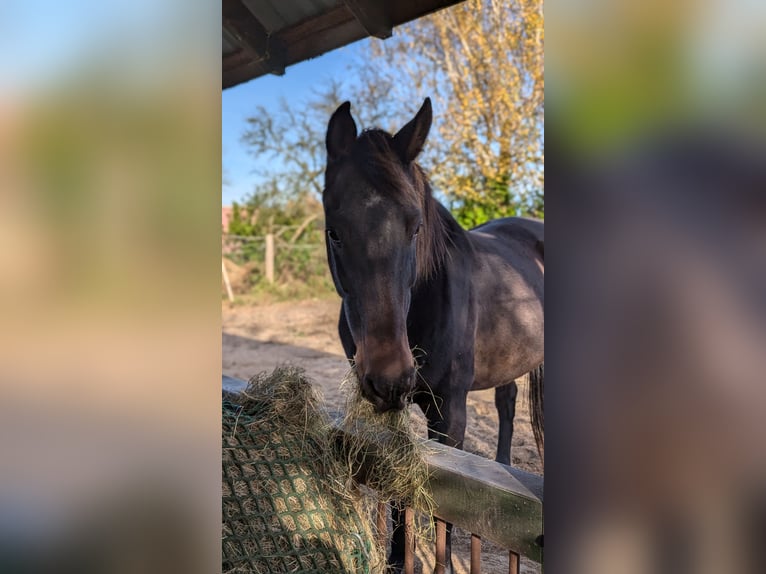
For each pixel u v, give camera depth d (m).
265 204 11.52
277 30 2.21
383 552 1.49
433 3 1.77
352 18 1.98
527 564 2.08
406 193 1.46
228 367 5.21
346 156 1.54
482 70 7.50
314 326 7.56
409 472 1.28
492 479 1.13
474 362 2.18
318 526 1.38
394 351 1.37
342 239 1.46
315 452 1.49
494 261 2.46
